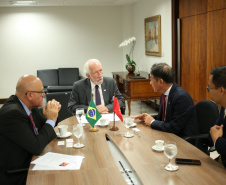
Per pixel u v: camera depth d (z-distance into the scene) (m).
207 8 4.19
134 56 7.77
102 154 1.91
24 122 1.98
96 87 3.34
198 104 2.62
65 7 7.53
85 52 7.82
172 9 5.15
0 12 7.30
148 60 6.67
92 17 7.70
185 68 4.99
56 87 4.14
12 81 7.61
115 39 7.91
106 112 3.05
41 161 1.81
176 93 2.48
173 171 1.62
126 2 7.15
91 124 2.42
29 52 7.56
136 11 7.33
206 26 4.25
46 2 6.70
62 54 7.71
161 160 1.78
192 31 4.67
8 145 1.95
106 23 7.79
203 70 4.42
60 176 1.60
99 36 7.81
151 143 2.10
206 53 4.30
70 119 2.88
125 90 5.87
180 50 5.10
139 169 1.65
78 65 7.84
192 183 1.48
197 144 2.46
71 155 1.90
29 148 1.91
